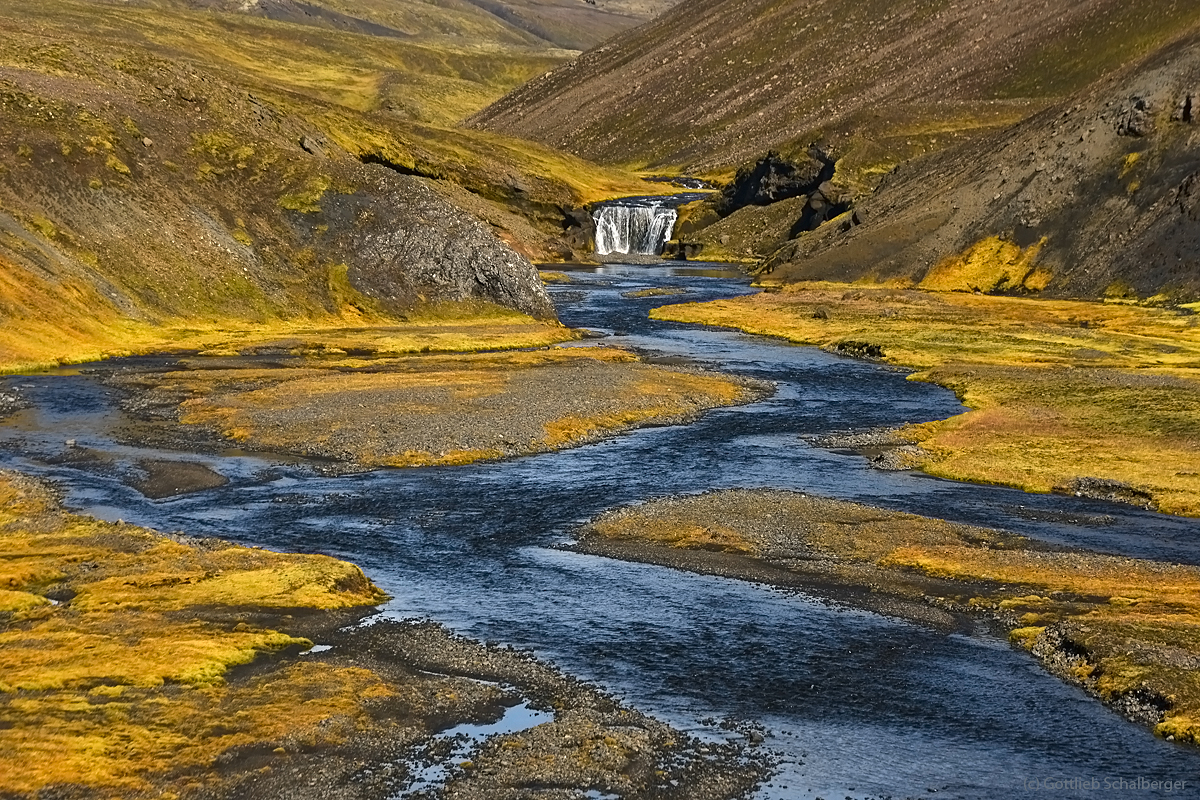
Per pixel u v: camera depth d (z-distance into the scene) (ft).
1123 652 117.08
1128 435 229.04
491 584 140.87
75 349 294.87
